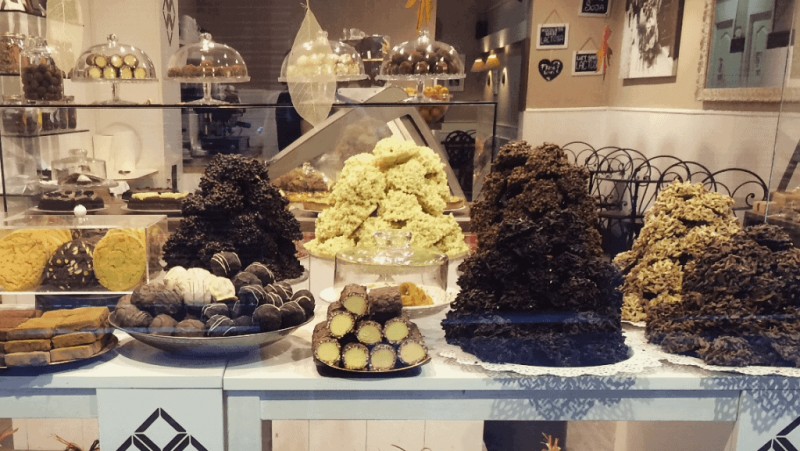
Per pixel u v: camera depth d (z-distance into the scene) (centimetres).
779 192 127
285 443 142
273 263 125
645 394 109
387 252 123
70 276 114
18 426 125
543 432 146
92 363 108
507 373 107
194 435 107
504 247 109
